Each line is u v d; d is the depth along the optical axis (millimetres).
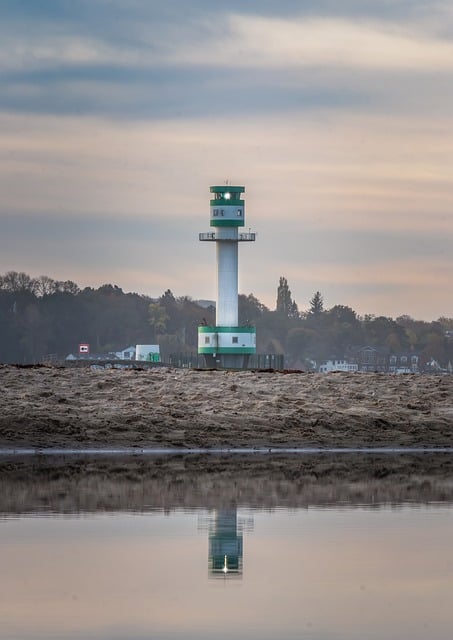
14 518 74438
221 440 135250
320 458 120375
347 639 46594
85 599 52656
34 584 55562
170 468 107000
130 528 70625
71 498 83875
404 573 57938
